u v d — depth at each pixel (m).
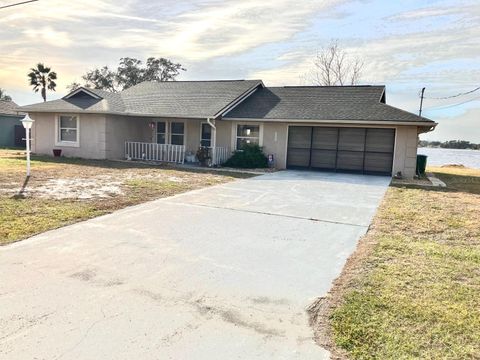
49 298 3.77
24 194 8.57
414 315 3.50
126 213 7.36
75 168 13.84
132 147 18.19
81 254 5.06
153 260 4.93
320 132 16.72
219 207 8.21
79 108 17.56
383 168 15.90
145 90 21.38
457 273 4.56
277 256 5.22
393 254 5.26
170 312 3.56
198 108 17.41
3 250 5.12
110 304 3.68
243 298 3.90
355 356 2.91
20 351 2.89
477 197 10.48
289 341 3.12
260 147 17.34
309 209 8.30
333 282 4.34
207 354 2.92
